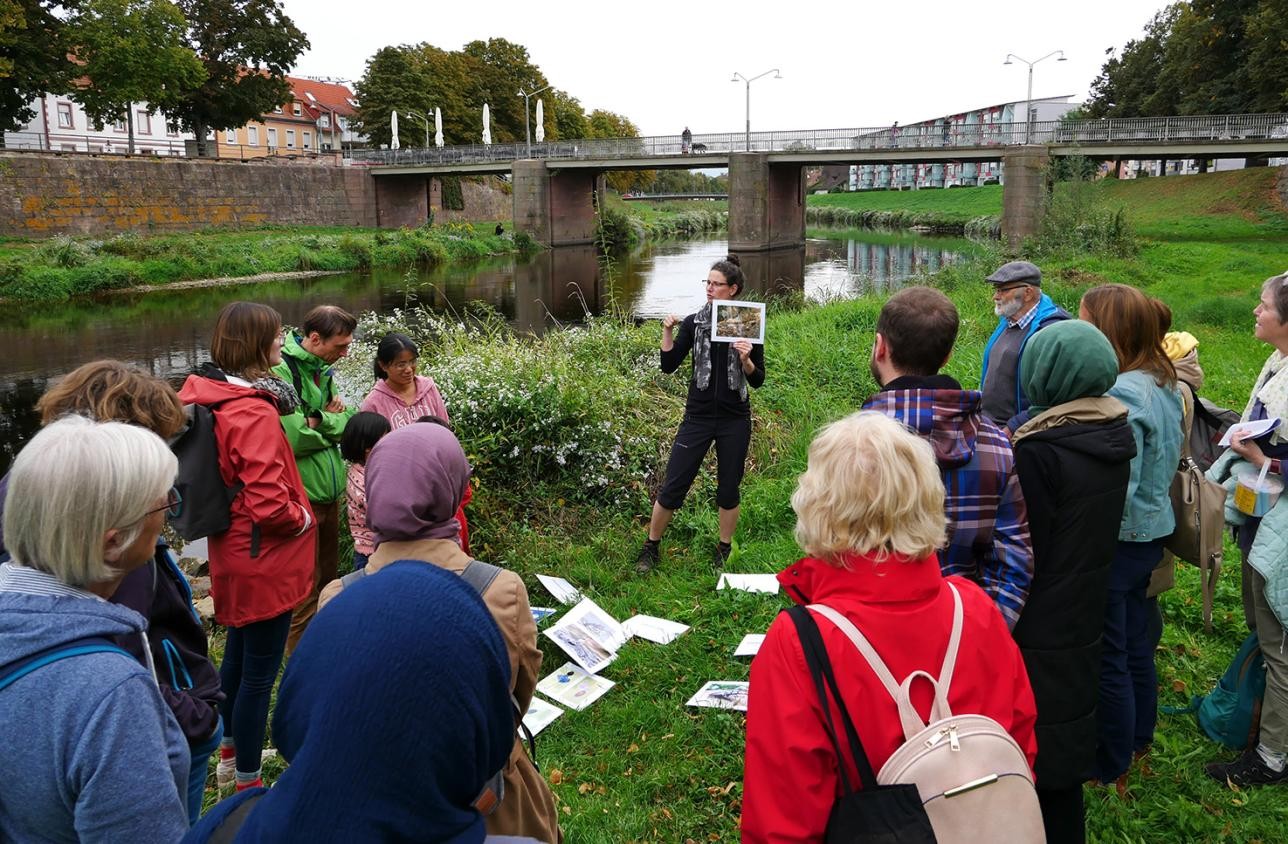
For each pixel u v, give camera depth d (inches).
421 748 49.9
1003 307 190.7
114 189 1636.3
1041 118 3331.7
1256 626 129.3
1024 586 95.7
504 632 85.0
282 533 131.6
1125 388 115.3
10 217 1475.1
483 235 2127.2
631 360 339.3
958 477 96.7
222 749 142.7
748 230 1930.4
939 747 66.7
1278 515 123.0
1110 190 1930.4
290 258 1530.5
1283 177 1619.1
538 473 243.6
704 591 197.5
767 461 276.1
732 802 130.5
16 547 65.9
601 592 201.0
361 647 50.9
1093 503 96.2
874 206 3284.9
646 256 1852.9
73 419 70.3
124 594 82.8
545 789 97.4
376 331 404.5
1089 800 126.0
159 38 1724.9
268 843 47.3
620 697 158.2
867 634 70.6
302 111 3319.4
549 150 2181.3
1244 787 128.7
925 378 101.8
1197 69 1900.8
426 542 85.3
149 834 63.2
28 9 1555.1
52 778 61.7
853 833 65.9
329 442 183.3
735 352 203.0
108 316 1015.6
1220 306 565.9
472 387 245.0
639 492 244.8
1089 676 97.7
